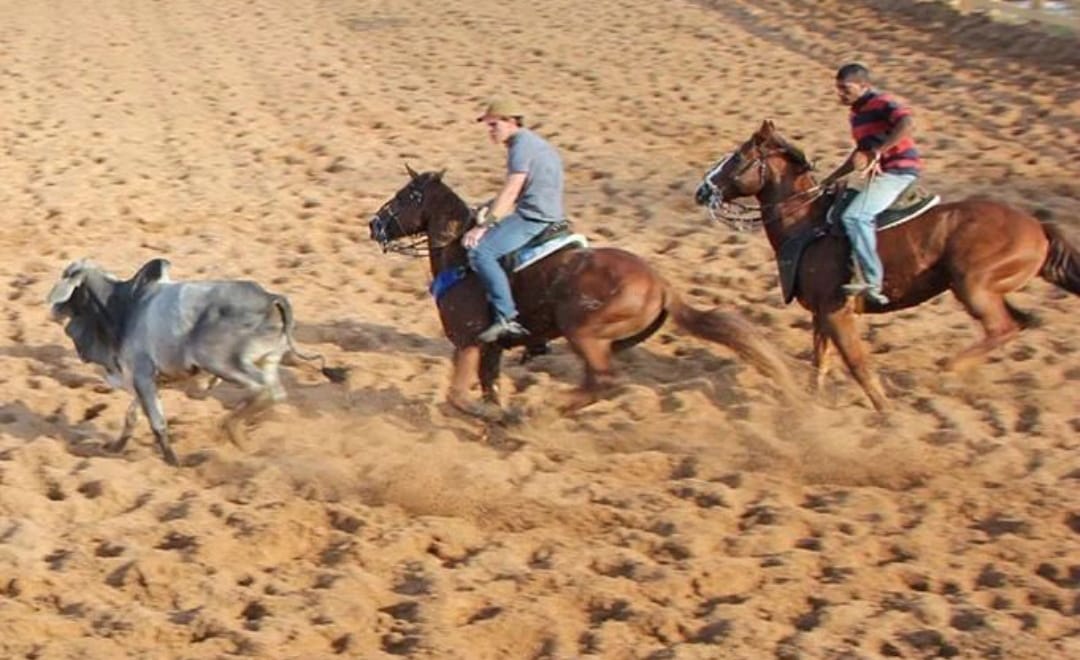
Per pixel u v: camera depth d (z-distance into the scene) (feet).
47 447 33.27
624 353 40.45
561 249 33.24
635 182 58.65
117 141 66.23
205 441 34.63
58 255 50.03
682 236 51.60
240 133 68.13
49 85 78.07
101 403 36.86
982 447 32.99
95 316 33.35
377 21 96.43
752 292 45.73
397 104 73.26
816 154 60.54
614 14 94.79
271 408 34.32
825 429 34.09
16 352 40.91
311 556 28.48
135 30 95.35
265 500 30.89
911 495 30.58
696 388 37.09
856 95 35.04
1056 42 74.13
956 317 42.47
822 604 26.08
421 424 35.83
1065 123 62.75
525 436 34.06
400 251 35.73
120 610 25.76
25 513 30.14
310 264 49.19
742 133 65.46
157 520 30.04
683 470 32.32
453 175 60.64
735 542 28.48
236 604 26.27
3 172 60.90
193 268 48.65
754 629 24.94
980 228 34.55
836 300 35.12
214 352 31.94
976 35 79.15
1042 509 29.66
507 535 29.12
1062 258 35.24
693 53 82.02
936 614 25.38
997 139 61.67
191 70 82.28
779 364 32.53
